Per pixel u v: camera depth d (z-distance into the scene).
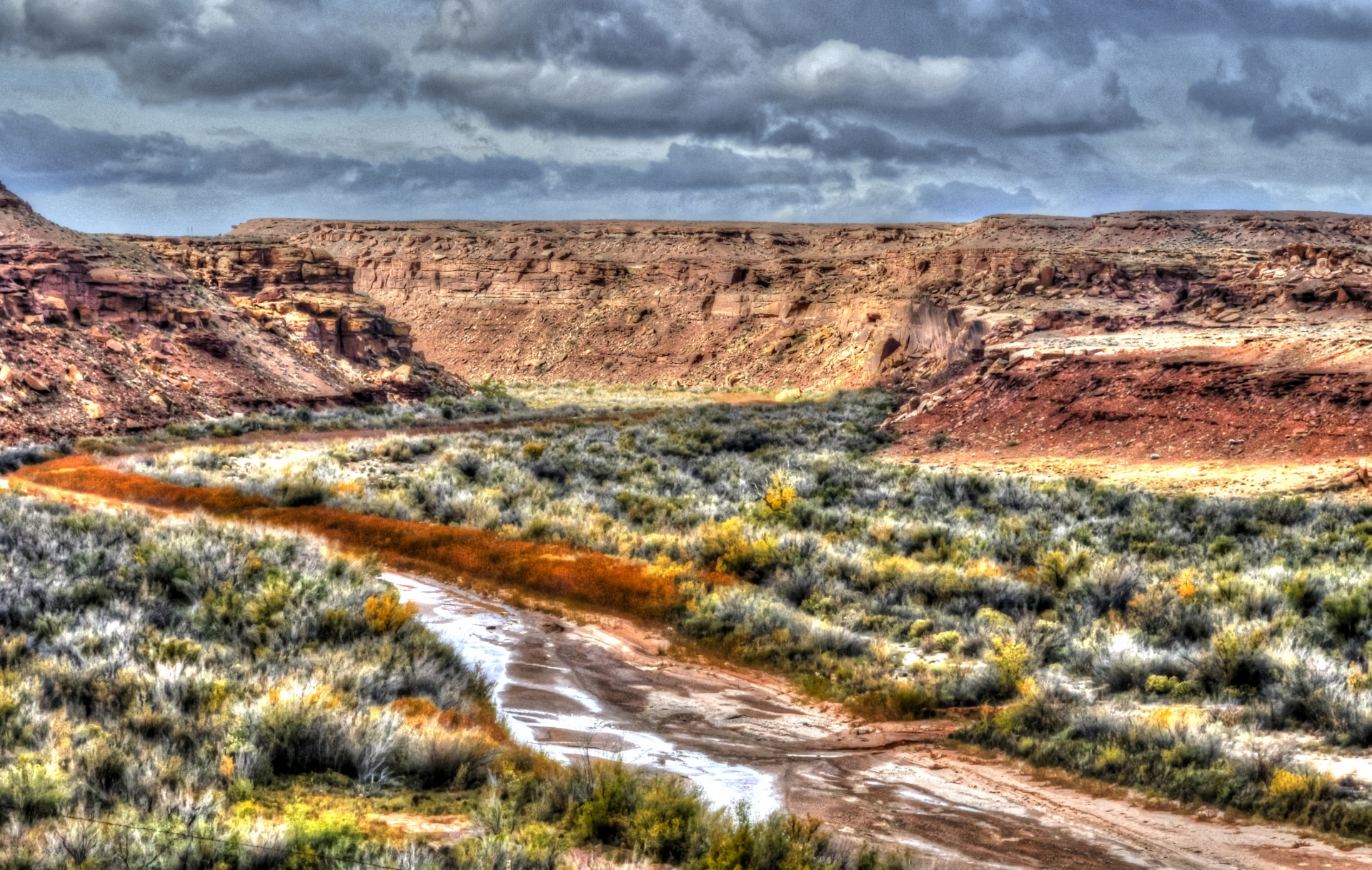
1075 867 9.38
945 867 9.22
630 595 21.50
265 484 34.69
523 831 9.01
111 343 56.19
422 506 32.19
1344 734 12.07
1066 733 12.95
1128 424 41.12
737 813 10.12
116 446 46.50
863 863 8.83
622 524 29.22
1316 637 16.02
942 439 46.66
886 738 13.73
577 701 15.47
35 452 43.03
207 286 72.56
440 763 11.05
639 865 8.54
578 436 51.66
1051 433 43.34
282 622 16.97
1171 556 23.92
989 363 53.72
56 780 9.16
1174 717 12.68
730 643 18.42
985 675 15.28
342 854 8.06
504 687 16.12
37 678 13.05
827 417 58.88
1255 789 10.79
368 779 10.83
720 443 48.75
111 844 7.92
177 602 18.88
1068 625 18.41
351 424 58.34
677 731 14.07
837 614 19.95
